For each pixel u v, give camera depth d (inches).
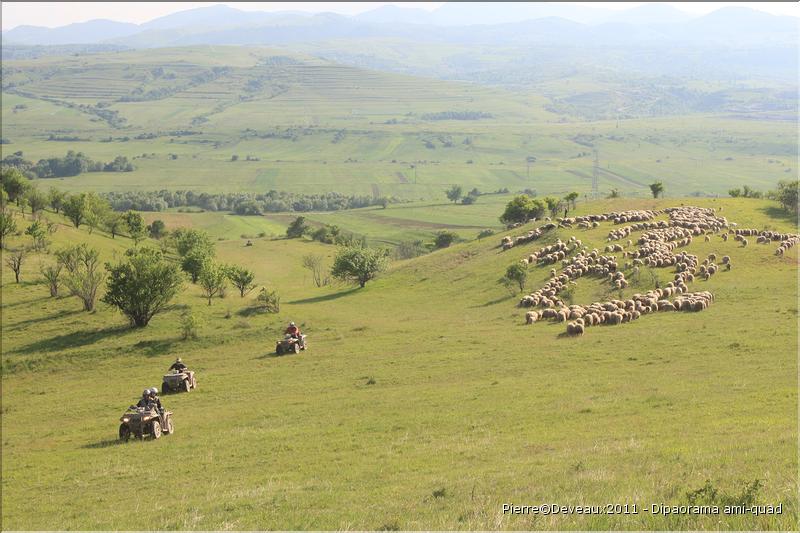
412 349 2471.7
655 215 5083.7
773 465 763.4
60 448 1529.3
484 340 2519.7
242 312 3299.7
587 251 4158.5
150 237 7347.4
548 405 1465.3
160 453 1353.3
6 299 3348.9
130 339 2832.2
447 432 1306.6
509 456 1040.8
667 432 1096.2
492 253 4835.1
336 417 1562.5
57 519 937.5
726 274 3427.7
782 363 1701.5
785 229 4554.6
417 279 4680.1
